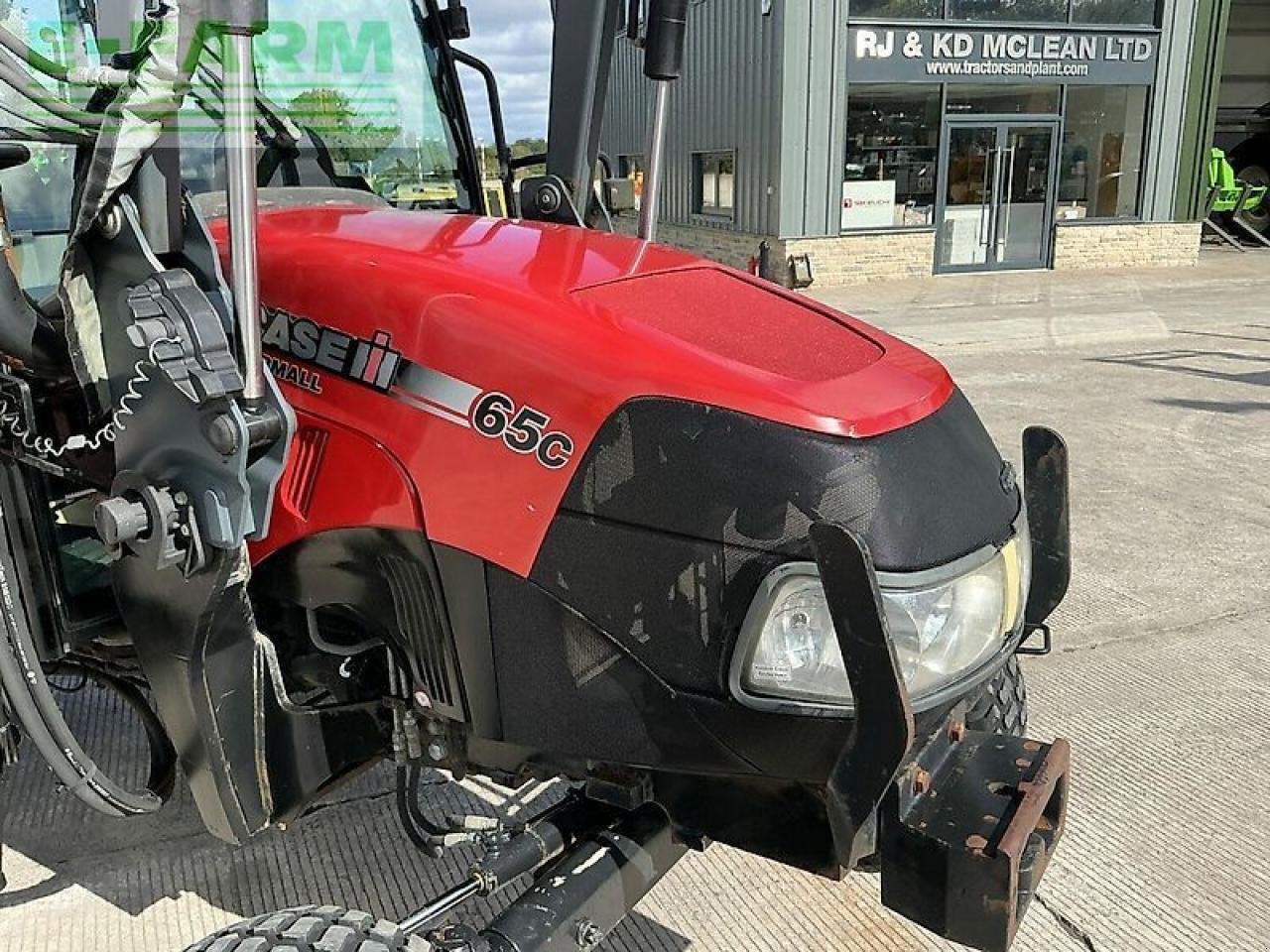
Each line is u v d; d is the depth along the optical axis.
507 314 1.91
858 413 1.81
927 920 1.79
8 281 2.06
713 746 1.83
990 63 15.12
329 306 2.04
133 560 1.94
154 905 2.84
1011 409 7.87
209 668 1.95
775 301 2.22
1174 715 3.77
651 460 1.79
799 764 1.79
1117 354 9.98
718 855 3.05
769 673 1.76
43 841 3.10
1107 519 5.65
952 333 11.20
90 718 3.74
